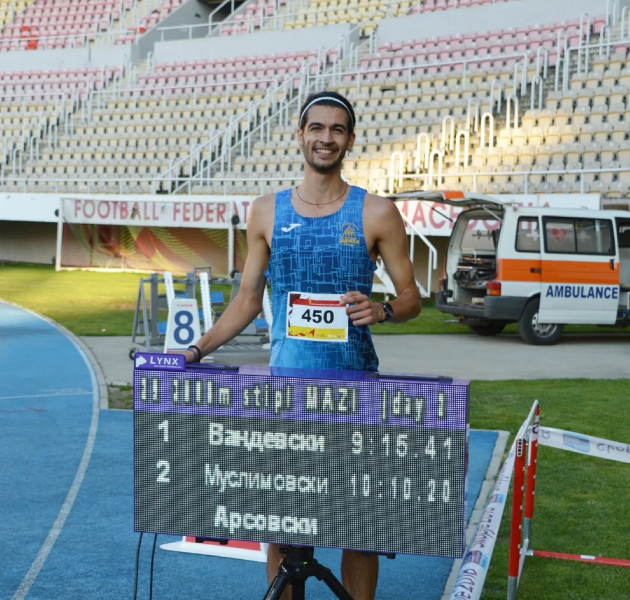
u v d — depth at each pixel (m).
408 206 17.48
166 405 2.87
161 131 27.05
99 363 10.66
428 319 15.98
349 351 3.10
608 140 18.86
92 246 24.34
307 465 2.78
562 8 24.89
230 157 24.08
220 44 30.77
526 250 12.66
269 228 3.18
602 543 4.86
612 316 13.04
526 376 10.12
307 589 4.41
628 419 7.72
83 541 4.91
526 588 4.25
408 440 2.68
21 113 30.03
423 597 4.25
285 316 3.15
